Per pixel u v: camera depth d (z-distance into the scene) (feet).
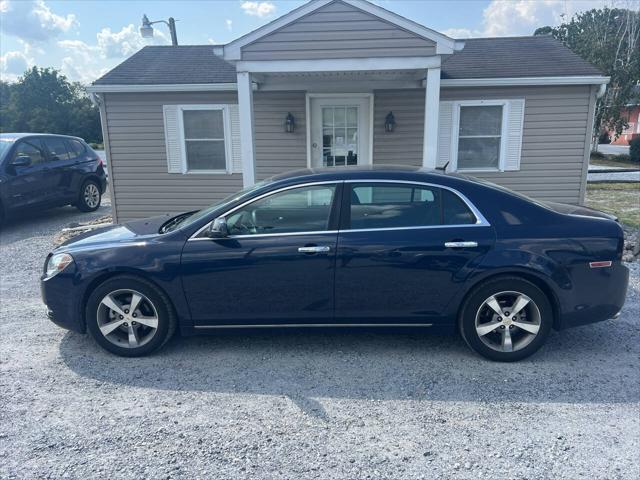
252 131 24.30
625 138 118.93
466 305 12.20
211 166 30.53
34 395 11.01
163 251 12.40
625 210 34.58
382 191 12.39
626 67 75.51
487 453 8.79
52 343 13.83
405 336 14.01
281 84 28.81
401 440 9.21
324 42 22.89
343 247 12.07
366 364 12.31
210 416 10.10
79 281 12.62
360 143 29.91
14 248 25.95
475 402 10.48
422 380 11.46
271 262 12.18
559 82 27.07
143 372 12.07
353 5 22.45
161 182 30.66
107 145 30.19
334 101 29.37
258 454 8.86
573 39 84.23
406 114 29.07
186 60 33.01
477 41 35.06
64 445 9.20
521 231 11.99
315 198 12.44
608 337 13.78
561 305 12.04
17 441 9.34
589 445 8.97
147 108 29.60
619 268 12.14
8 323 15.42
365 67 23.04
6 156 30.55
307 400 10.66
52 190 33.32
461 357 12.64
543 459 8.61
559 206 13.38
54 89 158.61
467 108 28.48
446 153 28.84
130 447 9.11
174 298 12.51
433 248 11.94
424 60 22.88
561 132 28.35
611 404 10.33
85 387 11.35
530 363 12.26
